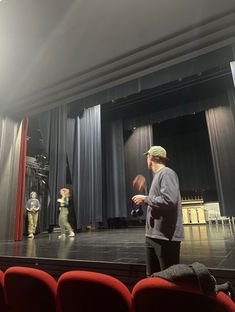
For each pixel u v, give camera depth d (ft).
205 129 37.86
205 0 10.61
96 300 4.37
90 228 31.50
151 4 10.77
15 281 5.12
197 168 37.35
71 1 10.61
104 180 37.65
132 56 13.92
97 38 12.59
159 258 5.26
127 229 30.22
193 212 32.68
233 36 12.26
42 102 17.99
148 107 35.42
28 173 26.50
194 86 30.63
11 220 18.44
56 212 28.27
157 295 3.74
